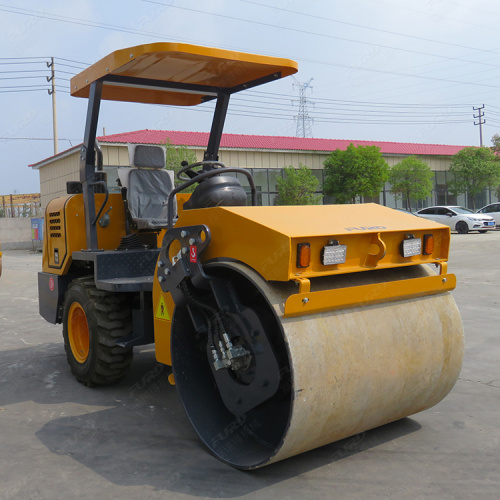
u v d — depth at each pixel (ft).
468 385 14.85
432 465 10.36
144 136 75.82
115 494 9.52
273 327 10.27
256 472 10.21
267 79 14.92
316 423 9.53
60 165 70.54
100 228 15.84
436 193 110.83
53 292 16.97
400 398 10.87
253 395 10.41
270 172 87.10
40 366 17.80
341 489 9.53
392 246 10.91
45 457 11.02
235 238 10.05
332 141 104.27
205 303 11.12
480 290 29.55
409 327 10.93
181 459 10.84
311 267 9.59
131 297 14.79
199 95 16.52
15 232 82.94
